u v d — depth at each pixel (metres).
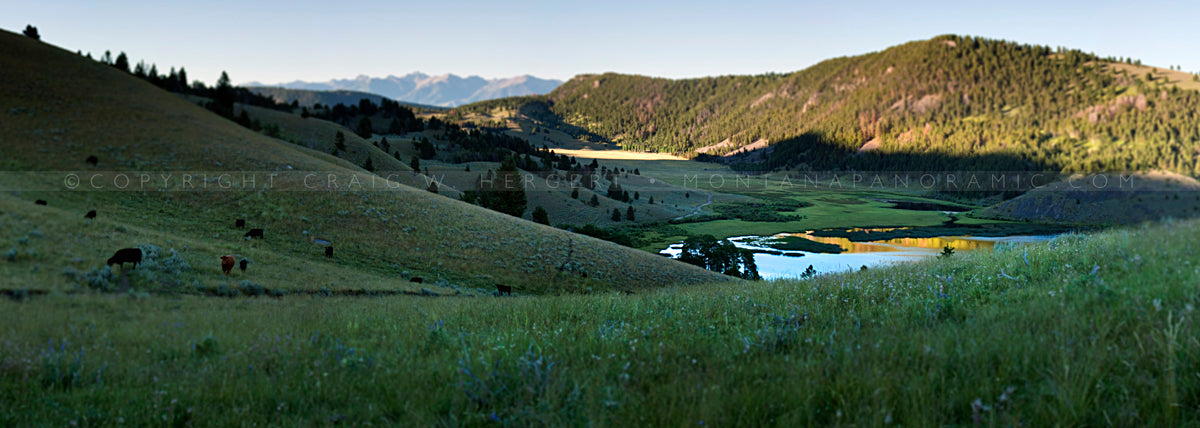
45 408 5.08
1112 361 3.63
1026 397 3.32
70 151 54.50
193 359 7.36
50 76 84.25
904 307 6.69
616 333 6.79
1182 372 3.34
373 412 4.34
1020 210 189.12
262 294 25.36
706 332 6.58
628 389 4.23
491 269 46.00
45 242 25.25
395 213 56.19
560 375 4.66
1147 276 5.66
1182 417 2.93
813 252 117.88
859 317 6.58
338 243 44.66
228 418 4.46
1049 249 9.70
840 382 3.76
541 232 61.41
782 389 3.83
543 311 10.24
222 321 12.85
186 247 32.16
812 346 5.10
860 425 3.16
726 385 4.10
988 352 4.14
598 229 100.56
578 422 3.69
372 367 5.96
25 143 53.66
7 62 84.25
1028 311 5.32
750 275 78.88
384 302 20.62
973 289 7.28
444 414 4.25
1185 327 3.84
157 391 5.33
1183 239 7.12
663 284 49.16
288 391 5.23
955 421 3.22
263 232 43.25
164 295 21.08
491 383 4.70
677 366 4.82
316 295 27.16
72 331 10.71
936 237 144.00
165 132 70.00
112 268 23.23
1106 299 5.12
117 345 9.32
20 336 9.79
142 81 112.44
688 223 170.25
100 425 4.61
